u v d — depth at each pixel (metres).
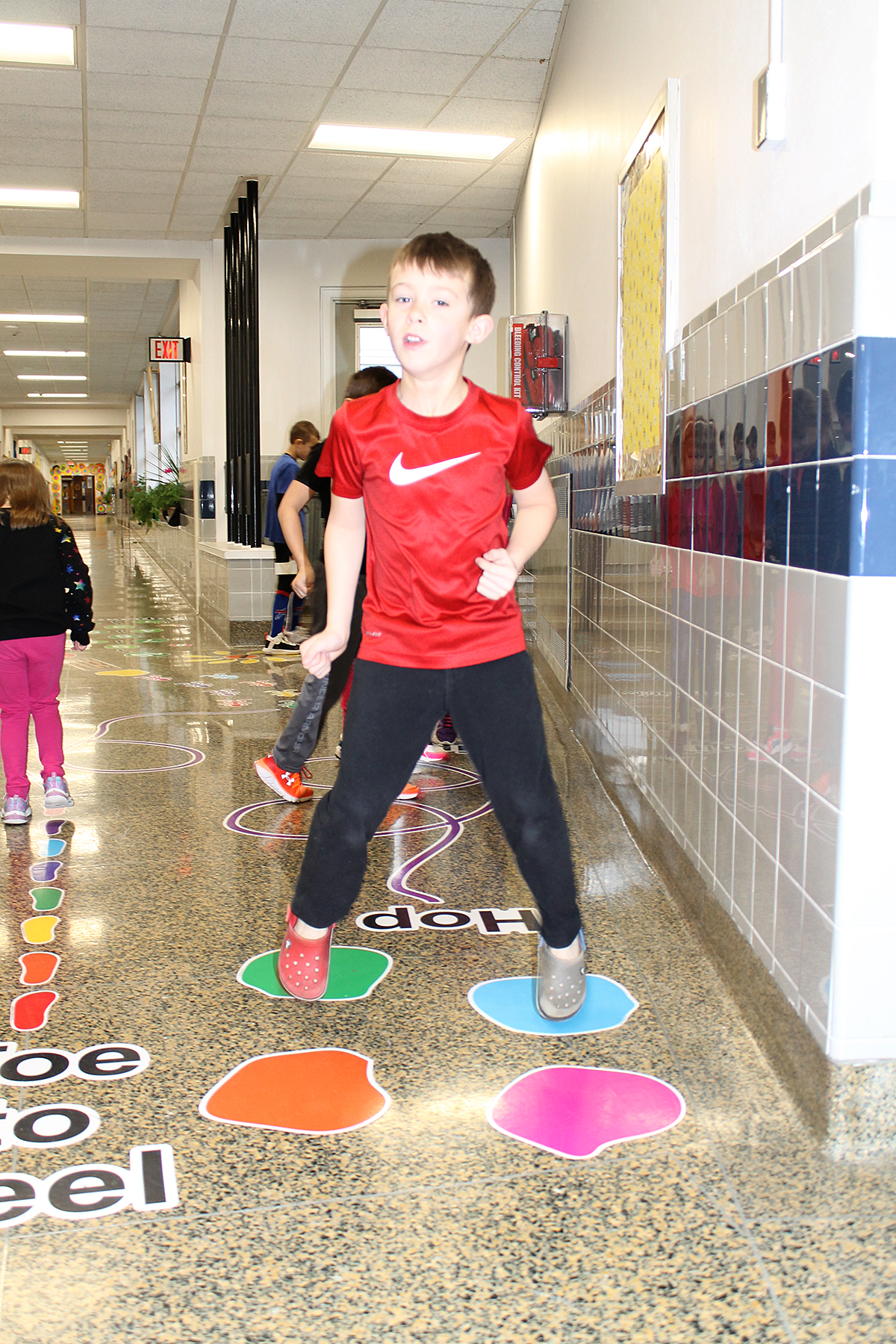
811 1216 1.57
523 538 1.83
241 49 5.62
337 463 1.82
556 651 5.71
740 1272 1.45
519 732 1.89
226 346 9.26
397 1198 1.63
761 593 2.09
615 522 3.88
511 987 2.36
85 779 4.18
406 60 5.74
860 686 1.65
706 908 2.53
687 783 2.73
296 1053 2.07
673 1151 1.74
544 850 2.00
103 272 10.27
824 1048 1.74
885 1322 1.36
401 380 1.80
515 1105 1.88
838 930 1.69
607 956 2.51
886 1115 1.73
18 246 9.53
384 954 2.54
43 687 3.65
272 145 7.08
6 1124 1.83
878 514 1.62
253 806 3.80
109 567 17.52
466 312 1.69
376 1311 1.39
